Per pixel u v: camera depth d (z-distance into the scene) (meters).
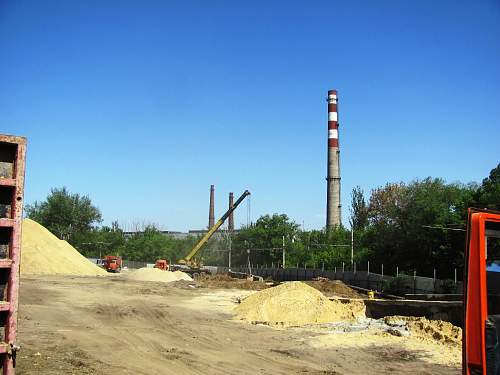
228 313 25.84
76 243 110.19
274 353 15.05
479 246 4.89
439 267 48.06
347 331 19.11
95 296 32.34
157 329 19.23
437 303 19.73
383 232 58.97
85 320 21.03
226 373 12.10
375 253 59.53
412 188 60.31
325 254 71.06
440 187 56.59
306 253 78.31
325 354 14.90
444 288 37.78
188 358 13.75
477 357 4.70
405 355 14.61
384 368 13.05
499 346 4.80
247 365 13.15
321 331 19.67
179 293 38.59
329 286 45.66
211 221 110.56
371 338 17.08
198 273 69.69
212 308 28.02
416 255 53.31
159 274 54.06
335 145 79.50
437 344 15.98
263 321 22.84
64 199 111.31
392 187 80.12
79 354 13.51
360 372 12.59
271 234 89.06
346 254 67.62
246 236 92.25
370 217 80.94
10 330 5.57
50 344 14.81
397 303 21.97
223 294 39.44
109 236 117.31
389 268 57.25
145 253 111.25
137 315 23.39
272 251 84.50
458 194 53.81
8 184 5.60
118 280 51.12
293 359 14.18
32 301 27.11
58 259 57.81
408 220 54.47
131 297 33.19
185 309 26.89
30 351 13.45
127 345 15.39
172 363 13.01
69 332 17.38
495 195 43.28
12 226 5.61
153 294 36.56
